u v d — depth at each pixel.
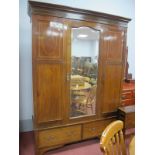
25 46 2.55
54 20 1.83
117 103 2.44
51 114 1.99
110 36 2.20
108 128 1.18
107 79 2.28
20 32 2.49
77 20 1.95
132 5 3.38
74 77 2.07
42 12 1.77
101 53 2.16
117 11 3.23
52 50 1.88
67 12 1.87
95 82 2.22
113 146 1.19
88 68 2.14
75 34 1.99
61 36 1.90
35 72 1.83
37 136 1.95
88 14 1.98
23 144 2.38
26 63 2.59
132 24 3.45
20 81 2.59
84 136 2.25
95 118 2.30
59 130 2.06
